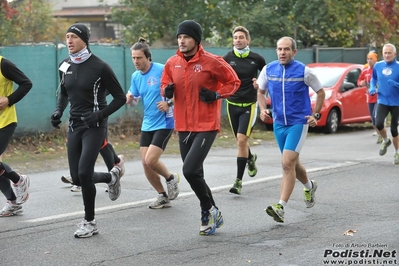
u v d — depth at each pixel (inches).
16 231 370.9
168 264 307.1
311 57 1099.3
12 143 711.7
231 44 1087.0
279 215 376.8
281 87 390.0
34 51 731.4
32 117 731.4
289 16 1156.5
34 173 587.2
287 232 366.0
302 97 390.0
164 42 1131.3
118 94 358.6
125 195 474.3
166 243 344.8
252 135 871.7
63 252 328.5
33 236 359.9
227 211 422.0
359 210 420.5
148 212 420.2
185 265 305.1
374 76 634.8
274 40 1149.1
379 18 1250.0
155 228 377.7
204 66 355.6
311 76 385.4
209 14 1134.4
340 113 929.5
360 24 1233.4
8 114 390.9
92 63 356.5
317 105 389.4
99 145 358.6
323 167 597.6
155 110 426.0
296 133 389.1
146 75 428.5
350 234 357.1
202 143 356.8
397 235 353.7
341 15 1165.1
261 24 1124.5
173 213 416.8
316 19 1150.3
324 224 383.6
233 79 357.4
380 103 630.5
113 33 1733.5
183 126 362.3
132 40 1147.3
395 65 620.1
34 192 490.0
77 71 356.8
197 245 340.5
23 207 435.5
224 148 767.1
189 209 428.1
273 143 819.4
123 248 335.3
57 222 393.1
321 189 492.4
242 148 475.2
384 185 507.5
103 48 797.2
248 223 389.1
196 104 358.0
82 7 1770.4
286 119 391.2
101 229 375.2
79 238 354.9
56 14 1738.4
